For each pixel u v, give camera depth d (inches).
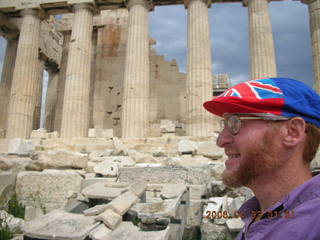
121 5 807.7
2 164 302.0
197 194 265.1
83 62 728.3
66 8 827.4
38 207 280.8
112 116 903.1
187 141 432.5
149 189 260.2
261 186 53.3
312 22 722.2
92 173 326.0
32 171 315.3
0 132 860.0
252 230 51.3
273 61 668.1
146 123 653.3
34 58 788.0
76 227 141.6
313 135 50.9
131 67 685.9
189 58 685.3
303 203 44.9
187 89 666.8
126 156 393.7
